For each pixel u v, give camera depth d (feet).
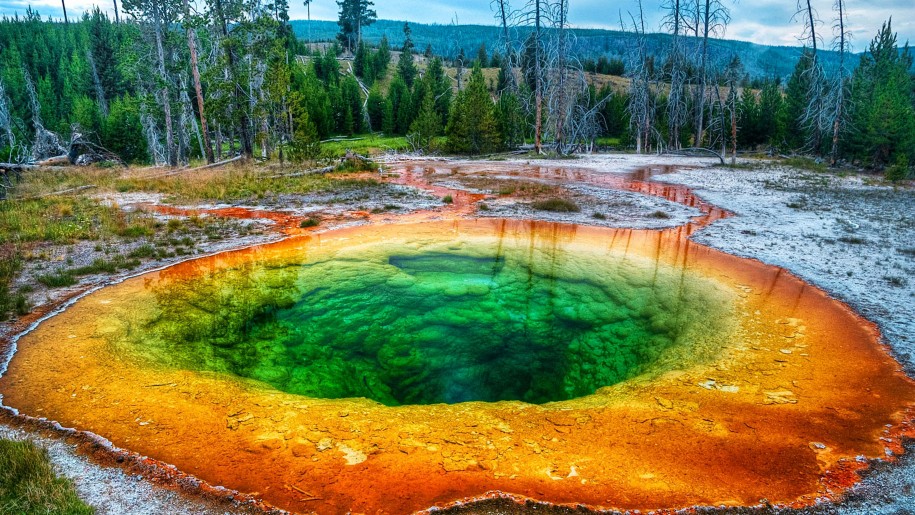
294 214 45.19
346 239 37.35
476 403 16.48
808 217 44.98
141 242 34.96
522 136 143.64
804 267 30.35
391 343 22.09
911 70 134.82
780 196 56.59
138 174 68.08
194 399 15.98
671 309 24.90
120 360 18.48
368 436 14.14
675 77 111.86
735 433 14.28
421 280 29.63
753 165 89.66
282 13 219.61
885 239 36.91
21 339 19.89
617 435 14.26
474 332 23.26
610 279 29.86
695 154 115.96
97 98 167.32
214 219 42.42
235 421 14.75
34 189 52.80
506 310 25.71
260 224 41.24
